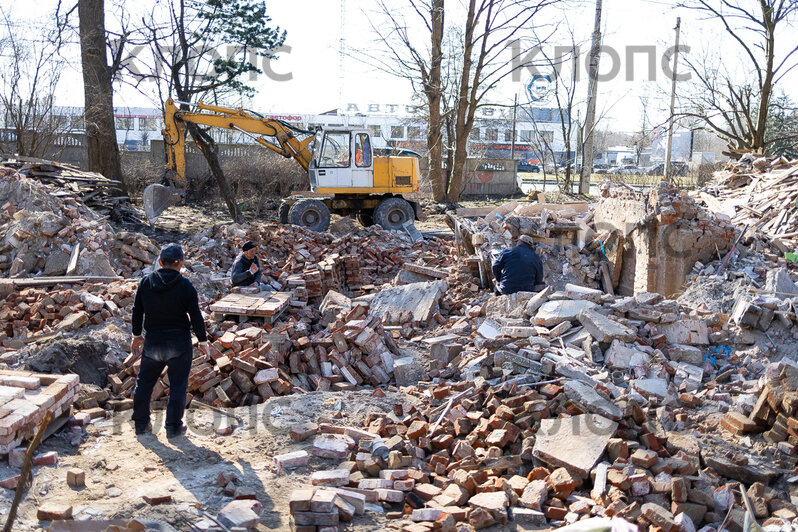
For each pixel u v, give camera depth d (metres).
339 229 19.52
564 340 7.09
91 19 20.77
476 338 7.54
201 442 5.32
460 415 5.68
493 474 4.95
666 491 4.54
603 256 11.98
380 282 14.27
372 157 19.95
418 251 16.28
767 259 11.07
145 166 25.36
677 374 6.51
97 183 18.48
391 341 7.77
